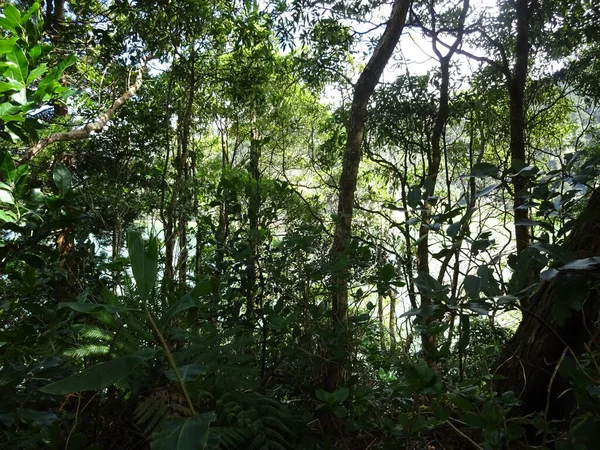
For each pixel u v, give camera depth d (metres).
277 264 3.09
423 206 1.97
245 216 3.59
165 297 2.41
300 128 12.28
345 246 3.00
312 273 2.94
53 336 1.88
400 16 4.28
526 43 7.54
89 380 1.23
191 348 2.16
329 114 11.95
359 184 10.84
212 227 3.63
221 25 7.92
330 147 9.12
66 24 7.08
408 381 1.77
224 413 1.95
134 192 8.93
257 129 11.70
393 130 8.40
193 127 10.79
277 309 2.80
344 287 2.90
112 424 2.21
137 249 1.41
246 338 2.45
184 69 8.55
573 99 11.11
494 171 1.79
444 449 2.29
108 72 8.38
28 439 1.61
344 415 1.98
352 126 4.24
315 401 2.58
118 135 9.07
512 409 2.55
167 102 8.70
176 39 7.57
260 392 2.65
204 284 1.52
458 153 10.20
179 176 8.16
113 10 7.13
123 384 1.90
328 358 2.70
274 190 3.61
